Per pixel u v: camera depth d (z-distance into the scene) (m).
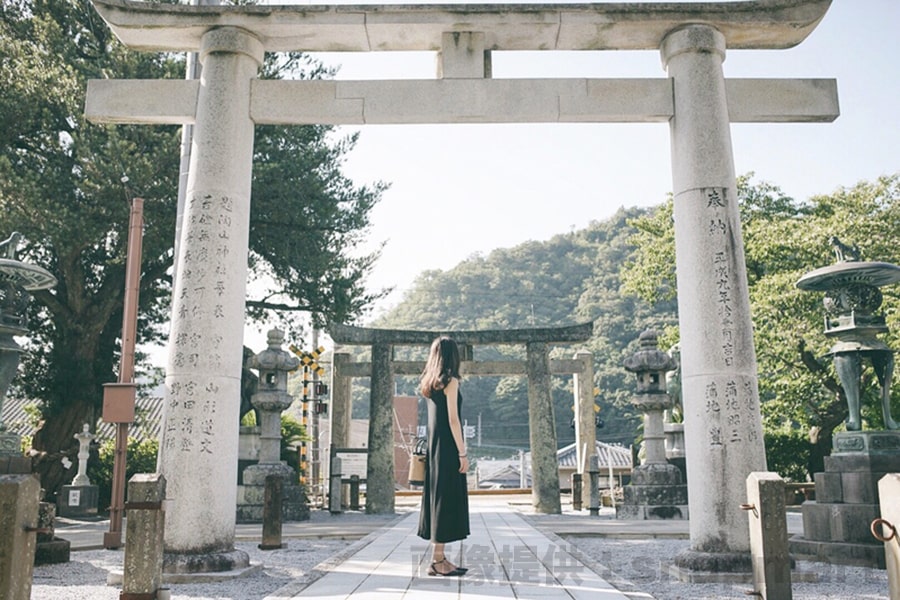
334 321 19.73
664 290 56.34
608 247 71.25
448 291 75.19
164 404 6.93
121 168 15.69
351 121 7.60
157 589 4.49
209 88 7.40
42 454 17.72
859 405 8.57
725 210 7.08
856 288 8.73
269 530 9.09
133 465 20.08
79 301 18.31
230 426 6.95
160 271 18.88
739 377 6.77
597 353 53.81
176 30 7.57
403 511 17.44
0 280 8.20
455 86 7.55
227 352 6.98
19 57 16.89
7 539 3.20
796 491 16.95
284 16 7.52
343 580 5.64
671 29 7.58
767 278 18.59
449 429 5.79
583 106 7.49
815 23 7.50
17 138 17.28
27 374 18.77
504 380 59.50
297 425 23.31
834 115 7.66
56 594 6.27
